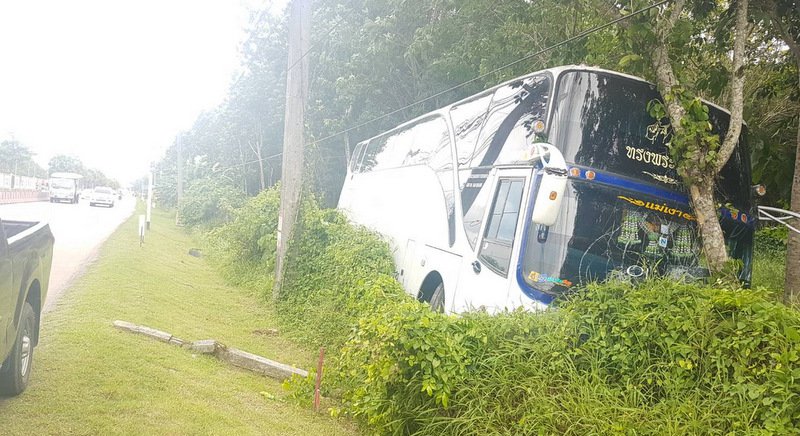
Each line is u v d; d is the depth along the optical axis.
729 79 10.05
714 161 7.32
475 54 16.92
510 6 14.92
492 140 8.99
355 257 11.70
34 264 6.08
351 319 9.51
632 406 5.28
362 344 6.65
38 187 79.69
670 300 5.80
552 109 7.40
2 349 4.99
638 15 8.27
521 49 14.82
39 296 6.34
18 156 89.19
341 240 12.99
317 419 6.86
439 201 10.52
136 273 14.04
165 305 11.44
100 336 7.88
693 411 4.97
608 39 11.20
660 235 7.33
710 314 5.39
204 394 6.70
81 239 20.44
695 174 7.28
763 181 10.88
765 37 12.10
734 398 4.91
